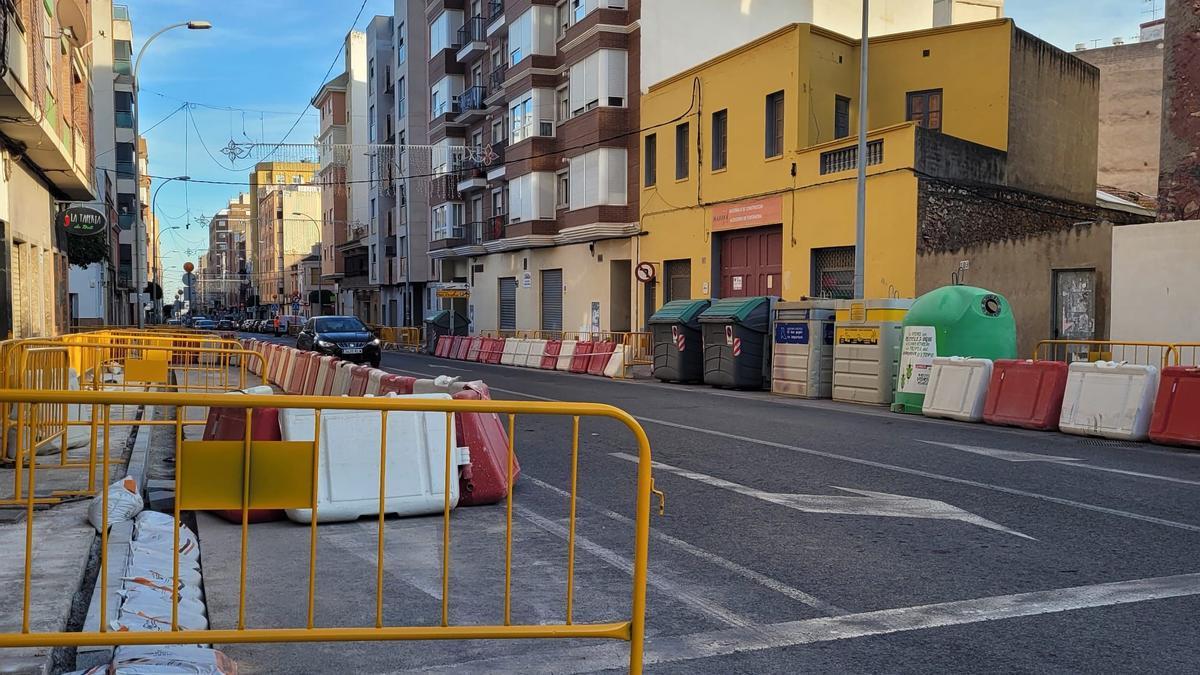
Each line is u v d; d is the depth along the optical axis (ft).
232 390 44.37
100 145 188.96
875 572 17.97
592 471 29.25
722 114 87.15
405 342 160.35
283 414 22.06
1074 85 81.66
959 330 45.52
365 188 220.02
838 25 95.55
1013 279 65.21
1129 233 50.47
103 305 156.46
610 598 16.49
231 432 23.18
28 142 50.24
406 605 16.14
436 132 157.69
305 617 15.51
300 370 54.19
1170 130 49.98
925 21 100.73
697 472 28.86
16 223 53.06
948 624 14.97
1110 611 15.57
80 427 33.78
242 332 282.56
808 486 26.58
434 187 159.22
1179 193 49.70
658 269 96.73
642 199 99.76
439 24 156.25
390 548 20.06
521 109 123.13
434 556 19.44
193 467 11.89
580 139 107.04
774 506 23.91
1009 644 14.06
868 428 39.96
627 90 103.55
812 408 49.03
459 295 145.69
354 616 15.53
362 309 226.99
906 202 64.90
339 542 20.59
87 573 17.04
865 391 50.65
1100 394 37.42
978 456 31.99
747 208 82.07
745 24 95.66
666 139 94.89
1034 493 25.50
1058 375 39.40
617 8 103.24
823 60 77.30
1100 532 21.04
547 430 38.81
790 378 56.44
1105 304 61.05
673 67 98.37
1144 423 35.88
